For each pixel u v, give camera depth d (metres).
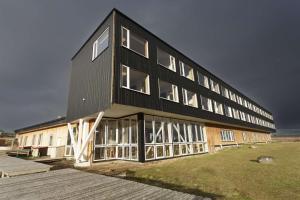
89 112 11.73
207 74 22.06
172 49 16.30
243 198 5.78
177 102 14.55
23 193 2.68
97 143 12.46
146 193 2.66
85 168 10.70
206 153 18.53
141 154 11.48
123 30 11.84
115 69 10.23
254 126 34.19
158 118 14.05
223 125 24.69
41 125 21.33
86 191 2.79
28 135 25.59
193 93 17.67
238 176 8.59
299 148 21.70
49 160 14.09
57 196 2.53
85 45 14.78
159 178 8.40
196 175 8.92
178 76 15.96
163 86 15.12
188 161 13.50
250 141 33.47
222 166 11.16
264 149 21.84
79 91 13.91
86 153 12.02
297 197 5.75
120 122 13.84
